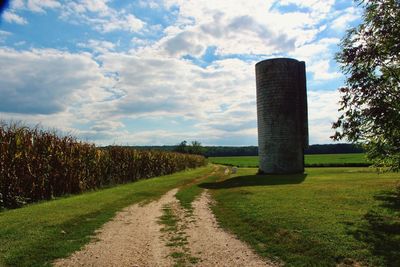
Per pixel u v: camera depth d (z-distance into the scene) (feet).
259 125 129.18
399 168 47.62
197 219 42.37
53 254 27.71
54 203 51.08
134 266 25.64
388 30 39.11
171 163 146.20
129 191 69.92
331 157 302.25
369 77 39.78
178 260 26.76
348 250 26.78
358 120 41.86
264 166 126.11
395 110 38.78
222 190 72.23
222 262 26.12
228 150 573.74
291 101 123.95
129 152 101.71
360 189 59.57
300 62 128.16
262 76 126.11
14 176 52.54
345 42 42.16
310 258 25.89
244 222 38.58
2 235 31.86
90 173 76.84
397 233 30.81
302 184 74.64
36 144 58.23
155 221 41.45
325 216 37.93
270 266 25.04
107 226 38.45
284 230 32.91
